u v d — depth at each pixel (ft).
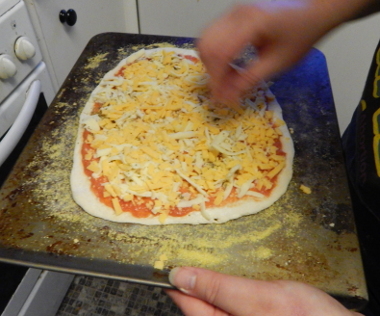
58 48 3.23
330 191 2.31
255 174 2.36
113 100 2.77
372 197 2.20
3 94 2.46
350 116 4.73
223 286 1.59
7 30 2.35
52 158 2.42
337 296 1.86
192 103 2.76
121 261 1.97
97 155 2.41
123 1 4.35
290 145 2.54
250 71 2.09
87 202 2.20
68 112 2.71
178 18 4.47
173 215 2.17
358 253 2.03
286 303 1.53
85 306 3.53
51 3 2.95
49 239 2.04
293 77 3.05
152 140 2.50
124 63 3.10
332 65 4.24
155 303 3.55
